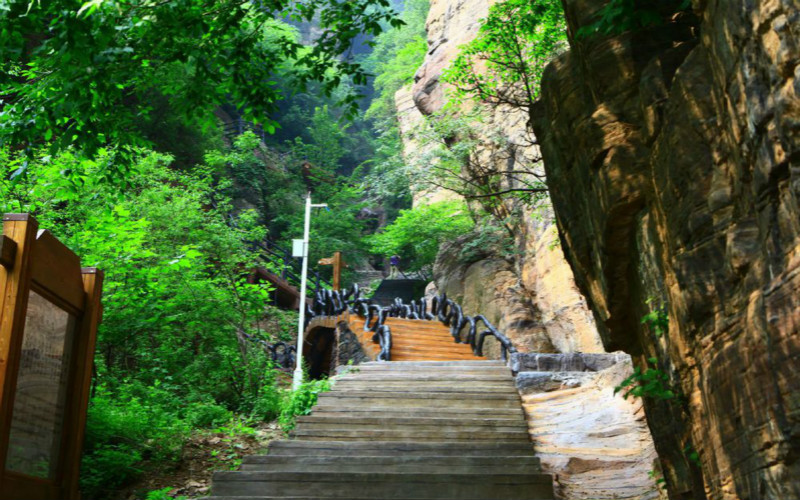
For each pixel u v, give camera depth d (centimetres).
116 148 784
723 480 308
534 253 1869
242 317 1259
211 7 690
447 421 810
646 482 669
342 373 1073
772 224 264
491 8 1195
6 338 452
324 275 3384
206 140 3181
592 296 523
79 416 566
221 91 766
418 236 2255
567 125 487
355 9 762
